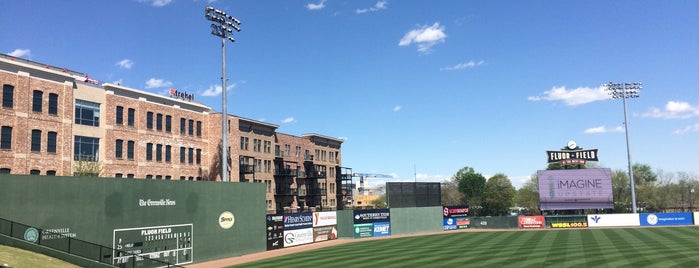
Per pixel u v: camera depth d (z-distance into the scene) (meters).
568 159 72.94
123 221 30.73
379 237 61.19
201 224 36.44
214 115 63.88
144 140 54.47
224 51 44.56
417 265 30.41
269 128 75.12
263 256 39.47
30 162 43.03
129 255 30.73
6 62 41.84
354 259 35.00
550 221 70.81
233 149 65.31
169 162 57.44
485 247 40.97
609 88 73.00
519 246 40.81
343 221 60.25
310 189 85.44
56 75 46.06
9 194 25.34
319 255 38.94
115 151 51.09
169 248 33.59
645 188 112.94
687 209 101.88
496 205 115.94
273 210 72.88
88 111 49.16
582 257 31.50
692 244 38.59
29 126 43.34
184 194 35.31
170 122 58.47
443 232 68.12
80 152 47.84
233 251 39.38
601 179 70.56
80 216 28.38
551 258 31.41
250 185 42.28
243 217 40.97
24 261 21.56
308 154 85.81
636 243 40.59
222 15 45.00
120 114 52.31
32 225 26.06
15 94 42.53
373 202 151.00
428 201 74.56
